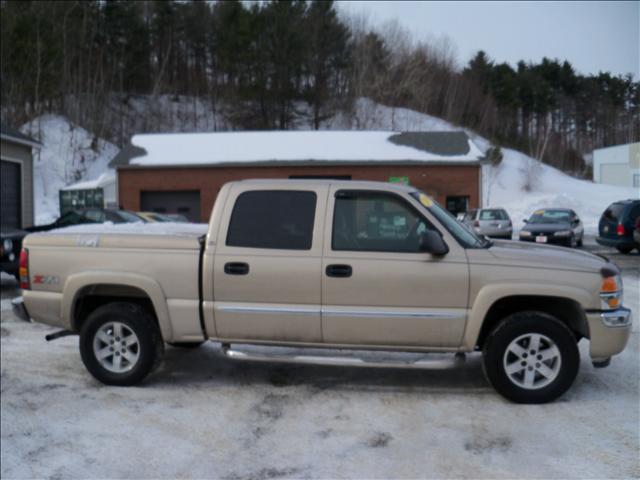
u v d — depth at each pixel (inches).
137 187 1180.5
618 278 188.5
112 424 185.0
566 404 189.5
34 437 177.2
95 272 212.7
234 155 1167.0
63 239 219.1
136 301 226.4
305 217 202.5
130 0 2114.9
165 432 178.2
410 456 157.2
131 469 156.1
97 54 2054.6
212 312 204.5
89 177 1721.2
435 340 192.9
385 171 1101.1
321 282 196.1
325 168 1125.1
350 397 203.2
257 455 161.3
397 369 234.8
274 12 1715.1
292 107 1573.6
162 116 2055.9
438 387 211.3
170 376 230.5
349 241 198.4
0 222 690.8
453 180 1077.8
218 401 202.5
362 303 194.7
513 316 190.4
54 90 1834.4
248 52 1766.7
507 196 654.5
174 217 772.0
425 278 191.3
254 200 206.5
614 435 164.9
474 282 189.3
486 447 160.6
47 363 251.3
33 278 221.3
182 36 2188.7
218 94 2030.0
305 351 224.2
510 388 189.6
